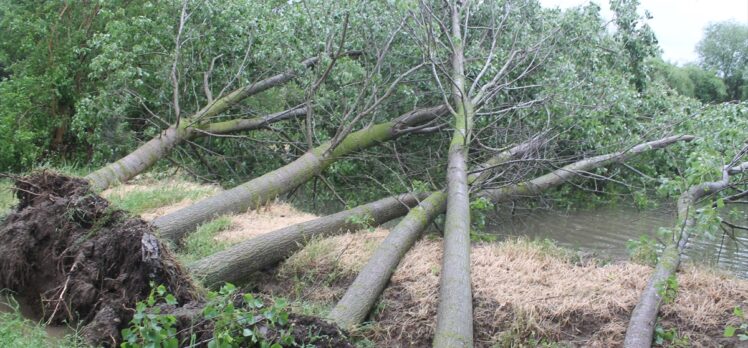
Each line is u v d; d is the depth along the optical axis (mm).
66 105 12578
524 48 10289
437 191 8094
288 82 11078
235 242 6832
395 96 10703
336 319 5203
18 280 5684
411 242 6688
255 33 10438
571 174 9297
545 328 5125
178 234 7148
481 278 5828
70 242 5641
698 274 5633
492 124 9398
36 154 11539
